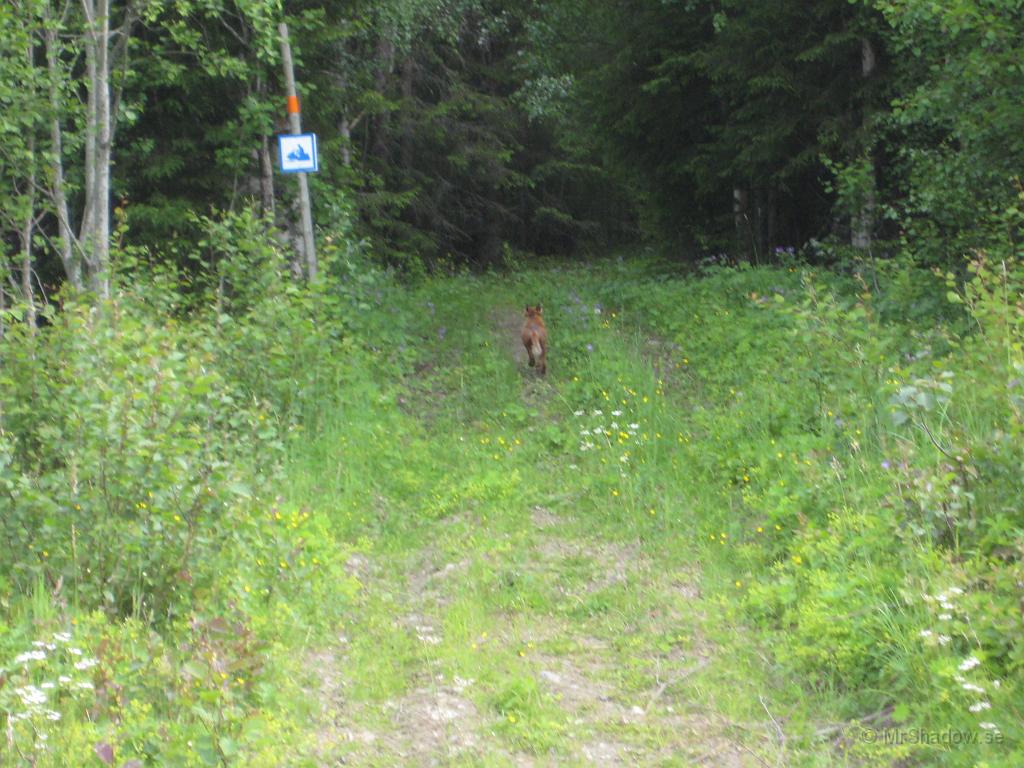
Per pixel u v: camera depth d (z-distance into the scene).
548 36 27.45
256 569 6.41
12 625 5.33
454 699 5.39
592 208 35.00
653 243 28.09
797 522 7.30
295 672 5.55
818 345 9.84
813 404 9.30
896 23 11.54
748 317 13.29
